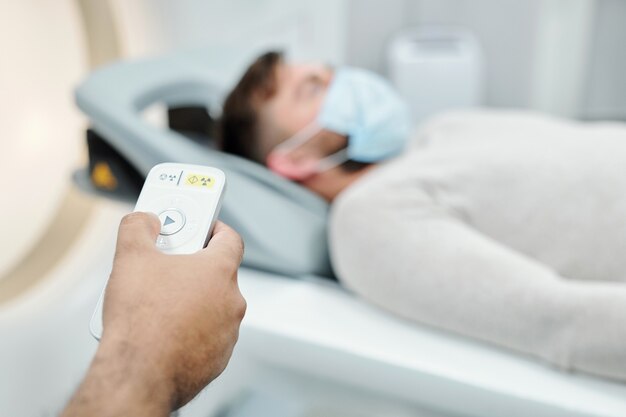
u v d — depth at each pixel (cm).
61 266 106
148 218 41
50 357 90
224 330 37
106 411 31
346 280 81
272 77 99
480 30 208
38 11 100
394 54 199
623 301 62
